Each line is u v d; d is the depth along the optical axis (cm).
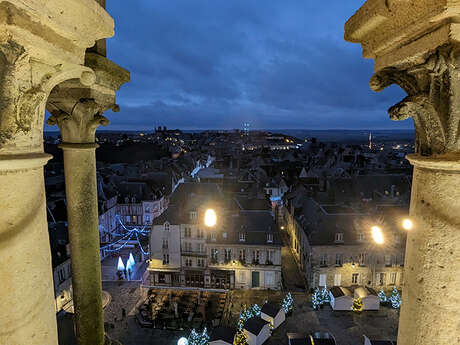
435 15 229
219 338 2053
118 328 2770
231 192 4894
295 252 4206
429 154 281
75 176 474
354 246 3184
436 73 249
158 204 5709
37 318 258
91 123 462
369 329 2338
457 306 264
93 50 455
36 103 252
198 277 3566
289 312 2528
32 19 234
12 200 239
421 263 283
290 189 5662
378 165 8069
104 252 4666
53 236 3350
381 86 329
